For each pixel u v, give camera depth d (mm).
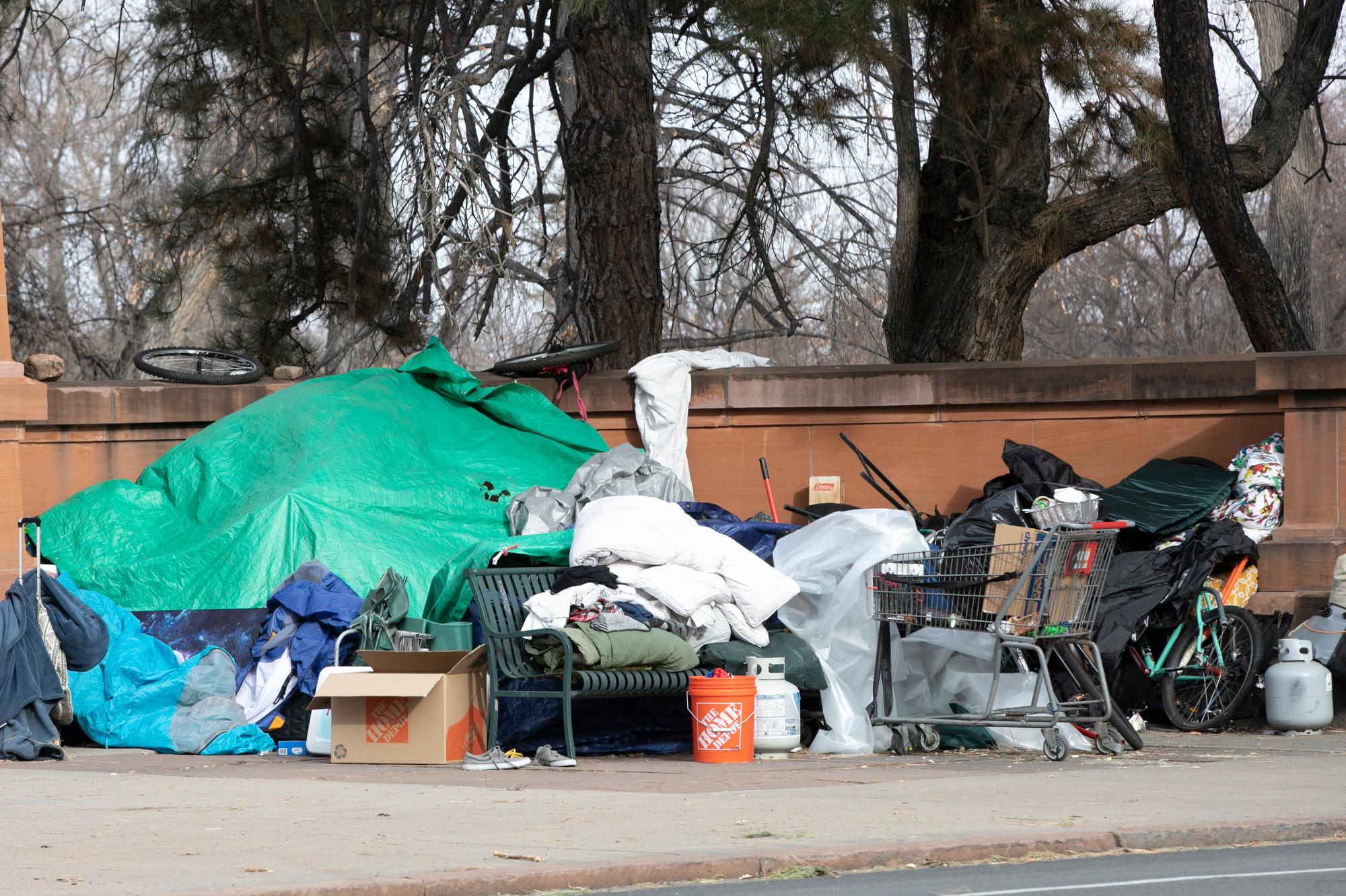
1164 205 44625
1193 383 32906
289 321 53969
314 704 24969
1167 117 41312
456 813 17688
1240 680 28188
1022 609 24281
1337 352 30891
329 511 29812
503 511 31766
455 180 41938
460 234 43531
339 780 21594
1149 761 23438
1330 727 28438
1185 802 18141
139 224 58812
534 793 19656
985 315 46906
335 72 55688
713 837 15594
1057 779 20875
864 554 26453
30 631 26156
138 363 36281
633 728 26156
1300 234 89562
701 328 65625
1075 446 33781
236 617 28469
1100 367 33469
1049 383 33719
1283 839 16297
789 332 61438
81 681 27031
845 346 81250
